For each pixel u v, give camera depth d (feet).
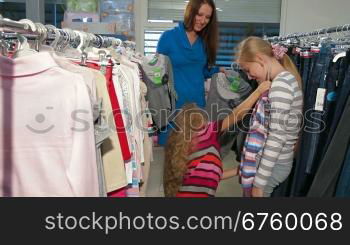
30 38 3.68
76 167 3.03
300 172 6.22
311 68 6.31
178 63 8.13
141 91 6.07
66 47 4.44
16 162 3.03
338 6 13.48
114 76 4.40
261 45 5.49
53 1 12.26
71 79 3.10
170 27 13.58
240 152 6.71
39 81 3.06
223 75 8.61
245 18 13.92
